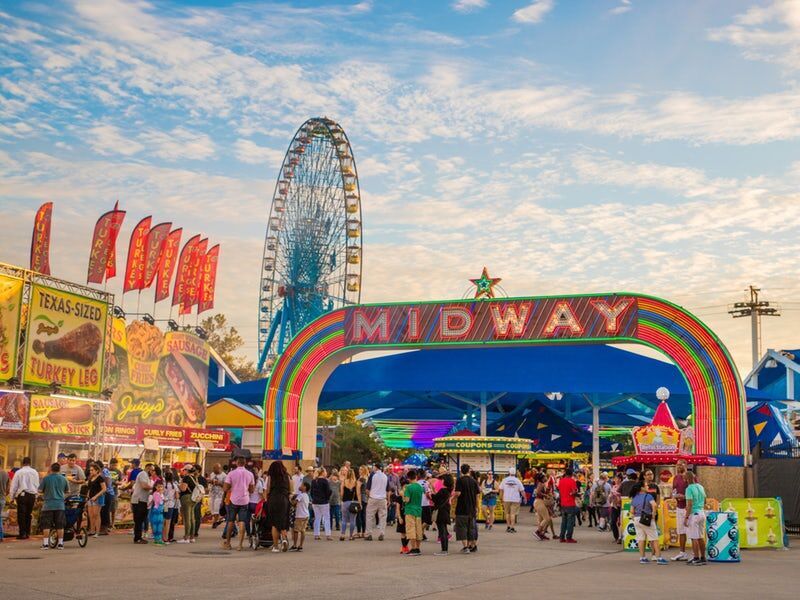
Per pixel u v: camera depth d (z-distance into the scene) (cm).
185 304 4553
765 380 5831
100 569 1683
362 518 2773
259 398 5169
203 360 4597
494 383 4538
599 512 3231
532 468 5172
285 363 4078
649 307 3600
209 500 3056
